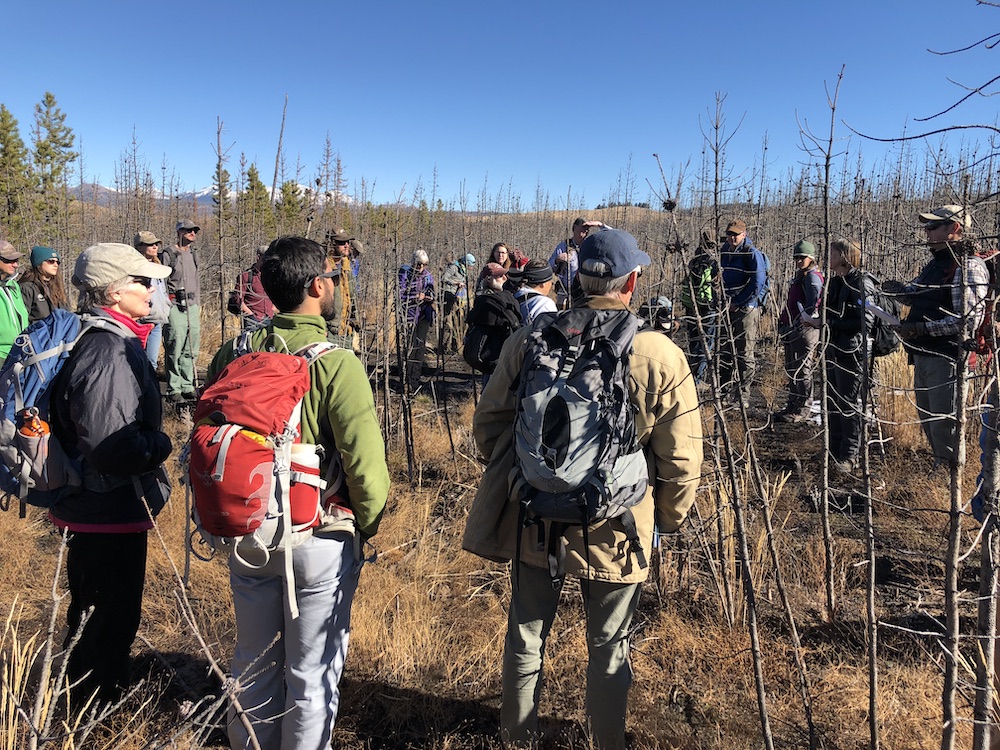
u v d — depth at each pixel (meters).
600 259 2.11
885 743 2.44
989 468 1.66
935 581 3.57
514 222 20.91
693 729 2.59
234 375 1.86
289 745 2.01
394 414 6.75
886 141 1.49
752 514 3.76
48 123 33.28
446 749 2.53
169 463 5.16
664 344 2.04
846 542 3.98
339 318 5.21
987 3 1.29
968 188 1.62
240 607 2.02
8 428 2.18
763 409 6.68
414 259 7.63
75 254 13.70
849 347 4.96
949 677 1.77
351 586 2.10
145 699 2.63
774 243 9.30
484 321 4.62
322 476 2.01
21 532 4.01
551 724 2.64
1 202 18.36
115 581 2.38
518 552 2.18
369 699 2.80
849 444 5.04
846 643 3.08
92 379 2.11
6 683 1.90
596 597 2.15
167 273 2.38
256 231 9.34
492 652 3.07
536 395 1.96
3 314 5.03
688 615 3.30
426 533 4.16
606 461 1.92
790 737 2.53
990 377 1.69
